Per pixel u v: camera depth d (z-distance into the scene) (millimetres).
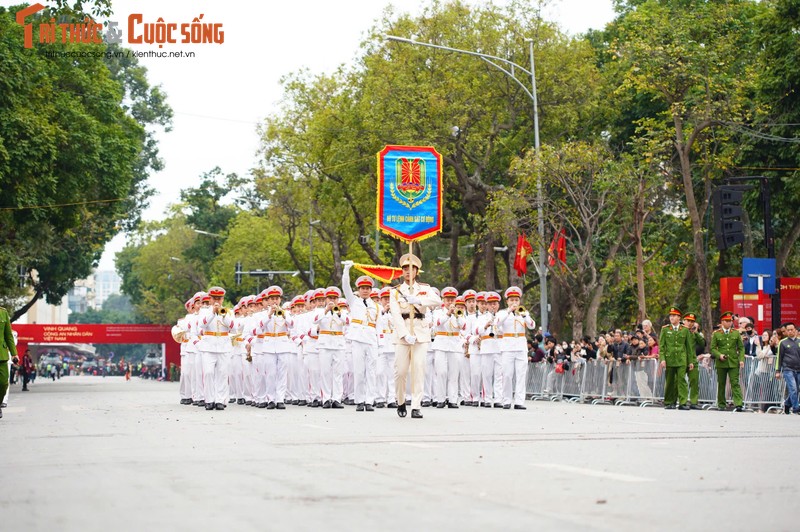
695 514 6855
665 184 40156
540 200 36594
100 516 6934
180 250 91188
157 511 7094
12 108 37781
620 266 42312
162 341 71562
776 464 9836
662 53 34656
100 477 9016
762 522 6605
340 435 13516
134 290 112688
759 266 26109
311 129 50344
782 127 37188
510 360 23969
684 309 45312
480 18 44438
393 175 42625
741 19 41156
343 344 23781
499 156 46625
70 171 42750
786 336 22594
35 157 37938
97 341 70312
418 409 17672
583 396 29219
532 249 40219
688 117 37688
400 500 7434
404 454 10727
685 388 23922
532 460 10070
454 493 7770
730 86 37500
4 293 49719
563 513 6859
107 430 15141
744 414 20844
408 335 17422
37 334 69750
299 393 26547
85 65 46875
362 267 33125
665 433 13828
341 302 23812
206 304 26828
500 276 60594
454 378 25062
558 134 45156
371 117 44344
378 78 44219
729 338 23484
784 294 34094
